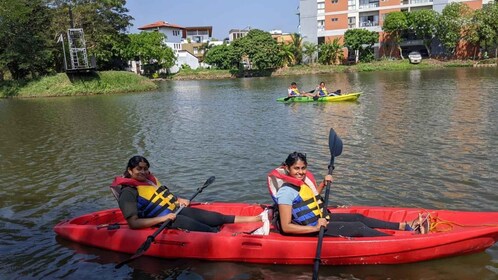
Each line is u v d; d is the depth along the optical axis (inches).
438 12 1863.9
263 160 356.8
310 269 183.0
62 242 217.8
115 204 274.5
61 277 185.0
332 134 244.4
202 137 472.7
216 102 851.4
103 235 208.2
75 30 1300.4
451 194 257.3
